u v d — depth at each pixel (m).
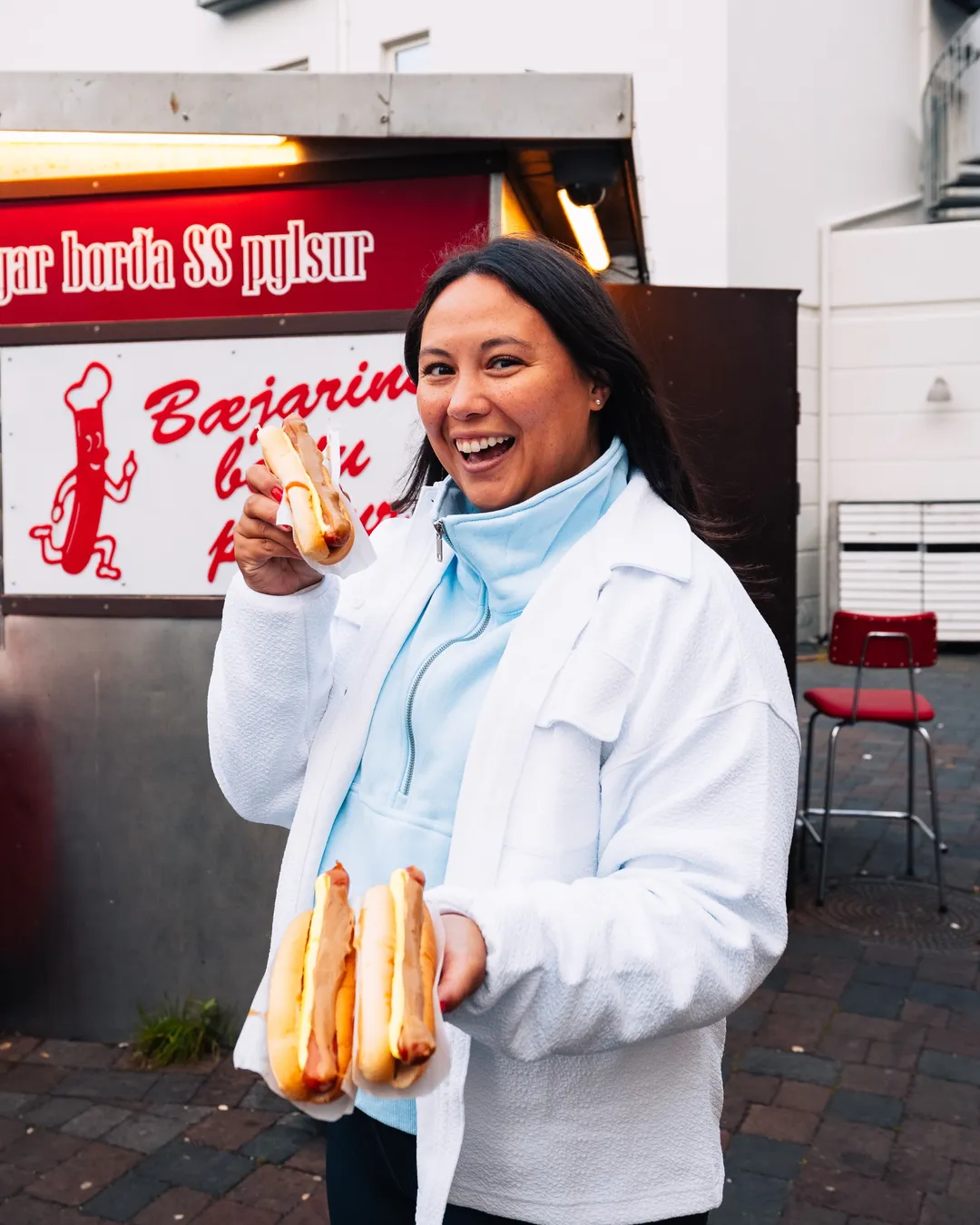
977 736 7.38
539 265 1.20
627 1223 1.11
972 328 10.49
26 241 3.24
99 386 3.23
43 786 3.37
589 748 1.12
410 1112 1.22
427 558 1.41
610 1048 1.00
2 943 3.44
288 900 1.31
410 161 2.99
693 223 9.71
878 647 4.48
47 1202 2.64
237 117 2.70
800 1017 3.65
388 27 10.59
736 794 1.07
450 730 1.23
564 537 1.24
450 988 0.88
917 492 10.76
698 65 9.52
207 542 3.21
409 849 1.23
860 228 11.00
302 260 3.09
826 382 10.84
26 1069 3.25
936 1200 2.68
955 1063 3.34
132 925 3.35
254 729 1.34
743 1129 3.01
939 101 10.77
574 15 9.90
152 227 3.17
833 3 10.57
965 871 4.94
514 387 1.19
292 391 3.11
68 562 3.29
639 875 1.06
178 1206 2.63
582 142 2.70
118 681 3.30
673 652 1.12
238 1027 3.30
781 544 3.94
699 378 3.88
